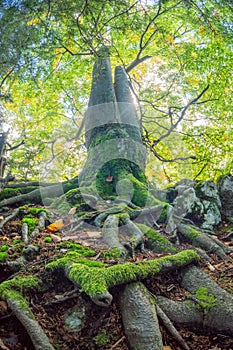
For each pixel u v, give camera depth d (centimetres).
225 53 952
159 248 433
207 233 513
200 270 374
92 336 290
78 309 303
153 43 986
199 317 321
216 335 313
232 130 1079
